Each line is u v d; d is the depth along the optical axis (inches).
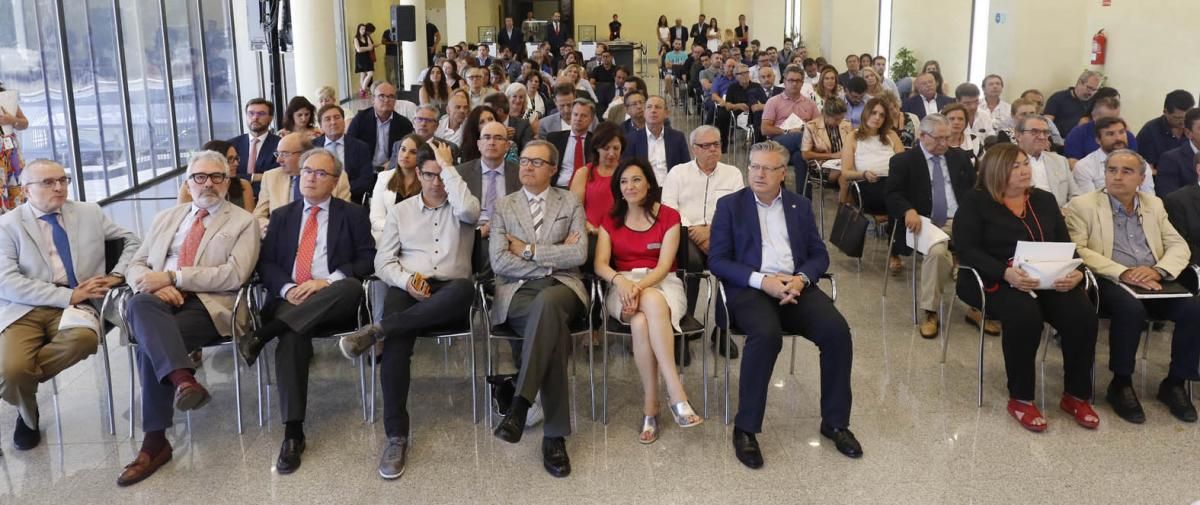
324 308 142.6
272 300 153.5
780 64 650.8
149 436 135.7
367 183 224.1
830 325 138.7
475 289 151.4
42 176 146.7
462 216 154.6
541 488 128.7
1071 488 126.7
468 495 127.0
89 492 128.6
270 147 231.1
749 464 134.2
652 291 144.7
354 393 163.2
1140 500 123.3
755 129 402.6
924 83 347.6
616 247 153.8
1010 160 157.3
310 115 258.4
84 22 323.6
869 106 248.8
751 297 145.9
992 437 143.1
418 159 156.2
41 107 290.0
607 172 192.2
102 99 339.9
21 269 146.3
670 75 687.1
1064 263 146.3
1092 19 387.5
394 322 139.1
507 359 179.0
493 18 1196.5
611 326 147.1
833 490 127.1
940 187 210.5
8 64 267.3
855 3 617.9
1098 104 251.1
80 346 140.1
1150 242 162.4
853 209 186.5
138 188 368.2
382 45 837.8
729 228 152.9
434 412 154.8
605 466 135.0
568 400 136.9
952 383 165.3
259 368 150.8
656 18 1176.8
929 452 138.1
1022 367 146.9
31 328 142.1
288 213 159.6
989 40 427.8
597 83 578.9
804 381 167.3
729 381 166.1
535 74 418.0
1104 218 163.6
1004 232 158.7
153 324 134.4
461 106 275.1
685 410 139.9
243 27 530.6
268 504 125.0
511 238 154.0
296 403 137.9
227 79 510.6
